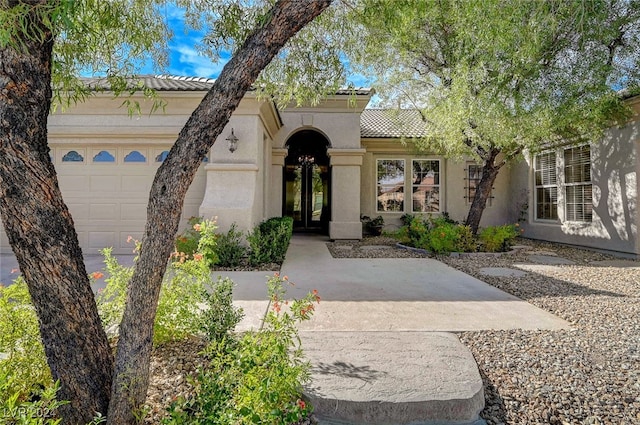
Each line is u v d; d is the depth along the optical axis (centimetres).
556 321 495
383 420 285
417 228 1168
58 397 240
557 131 1055
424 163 1628
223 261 845
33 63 226
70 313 239
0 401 208
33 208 226
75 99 392
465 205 1616
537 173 1420
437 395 294
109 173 1006
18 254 230
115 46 401
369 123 1733
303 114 1391
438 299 599
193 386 287
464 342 423
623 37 865
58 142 989
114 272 410
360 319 496
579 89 859
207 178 942
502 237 1107
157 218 239
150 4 414
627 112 956
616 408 300
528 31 584
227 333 376
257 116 958
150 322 248
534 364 370
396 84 1162
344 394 294
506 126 894
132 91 421
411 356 366
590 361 376
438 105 1035
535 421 287
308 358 358
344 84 535
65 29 255
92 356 248
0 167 220
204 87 956
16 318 310
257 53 243
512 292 650
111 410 238
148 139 996
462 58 914
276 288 406
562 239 1262
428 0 452
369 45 536
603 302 585
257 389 239
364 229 1592
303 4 242
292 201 1798
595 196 1124
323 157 1792
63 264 237
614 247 1055
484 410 299
